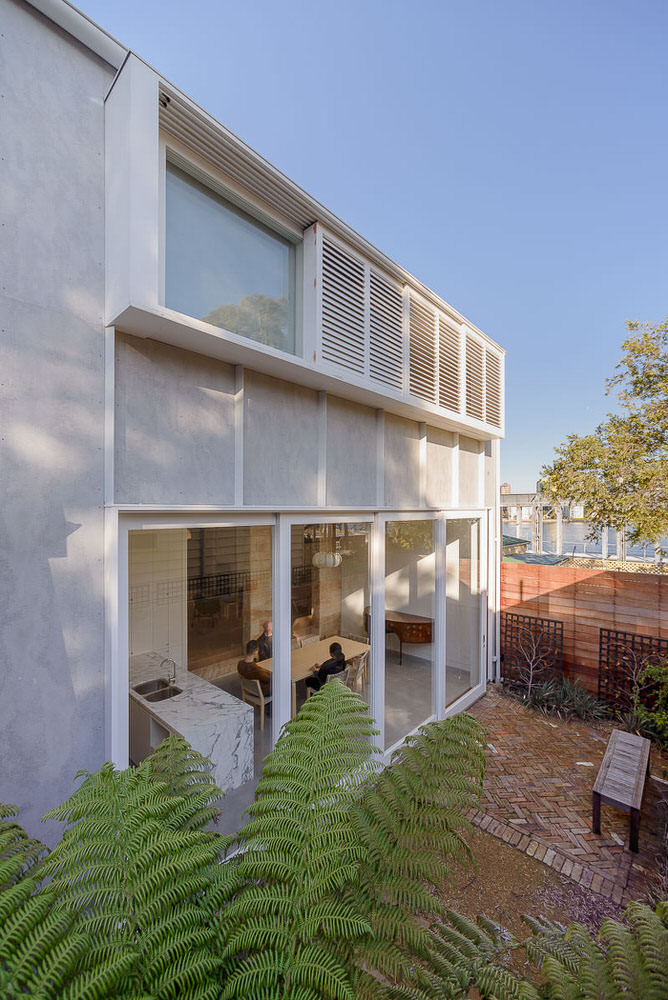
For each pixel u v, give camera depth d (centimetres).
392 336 534
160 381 330
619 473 844
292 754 228
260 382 407
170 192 340
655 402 829
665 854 409
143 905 149
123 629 304
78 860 161
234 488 383
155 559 338
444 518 688
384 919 179
